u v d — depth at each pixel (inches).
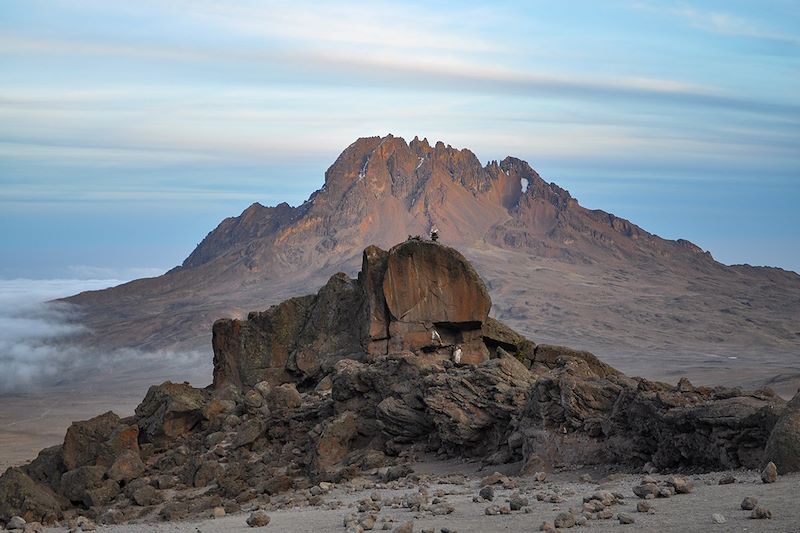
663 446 1268.5
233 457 1894.7
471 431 1608.0
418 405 1729.8
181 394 2128.4
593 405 1424.7
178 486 1780.3
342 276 2449.6
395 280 2236.7
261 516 1074.1
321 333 2397.9
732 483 1021.8
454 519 964.0
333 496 1385.3
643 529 821.2
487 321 2246.6
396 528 901.2
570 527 860.0
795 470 1034.1
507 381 1651.1
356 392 1873.8
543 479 1291.8
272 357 2442.2
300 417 1935.3
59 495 1829.5
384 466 1657.2
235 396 2235.5
